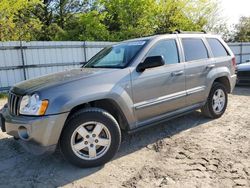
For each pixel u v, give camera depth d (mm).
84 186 3180
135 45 4418
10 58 11430
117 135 3691
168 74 4375
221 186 3033
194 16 23891
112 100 3688
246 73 9250
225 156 3797
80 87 3467
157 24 22250
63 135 3416
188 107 4871
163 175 3336
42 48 12211
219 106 5637
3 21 16281
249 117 5723
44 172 3562
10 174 3545
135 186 3123
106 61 4508
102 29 21672
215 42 5711
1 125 3895
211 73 5246
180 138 4590
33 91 3377
